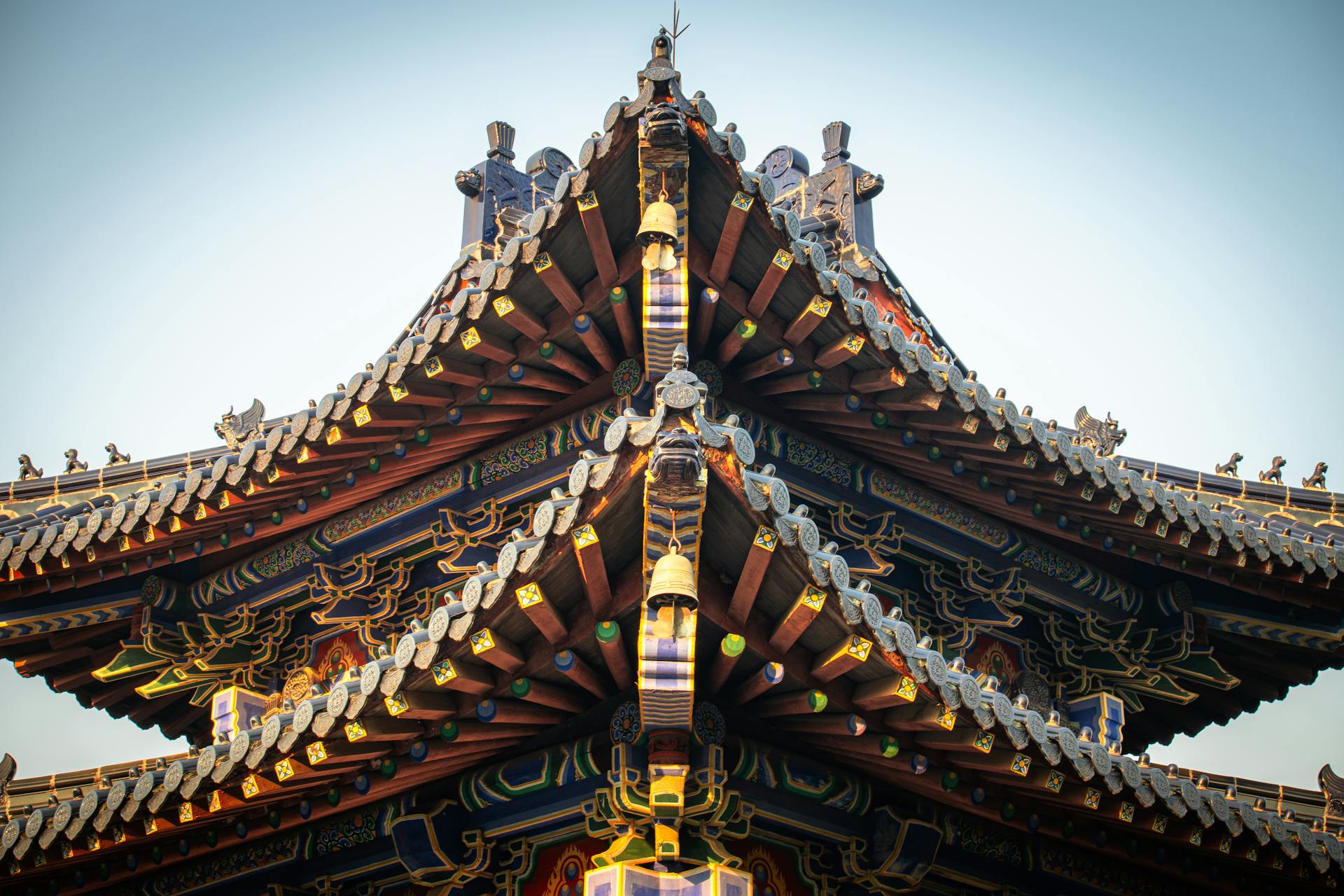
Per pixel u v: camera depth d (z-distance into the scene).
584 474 11.16
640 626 11.66
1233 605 18.11
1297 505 18.58
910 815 14.25
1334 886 14.99
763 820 13.65
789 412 15.67
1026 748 12.81
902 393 15.16
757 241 13.56
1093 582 18.03
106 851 14.66
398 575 17.12
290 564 17.47
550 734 13.48
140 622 17.86
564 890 13.77
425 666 11.95
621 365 14.84
